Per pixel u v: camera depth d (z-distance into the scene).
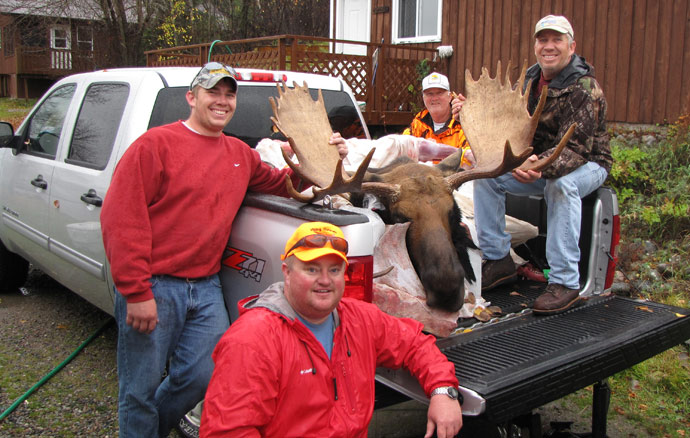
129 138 3.97
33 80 27.72
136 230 2.81
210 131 3.07
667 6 9.01
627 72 9.54
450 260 2.98
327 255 2.19
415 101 12.02
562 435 3.50
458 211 3.35
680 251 6.47
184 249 2.96
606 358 2.95
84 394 4.30
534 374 2.64
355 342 2.40
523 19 10.81
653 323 3.35
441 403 2.38
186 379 3.05
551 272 3.64
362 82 11.35
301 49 10.77
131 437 3.02
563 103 3.96
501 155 3.60
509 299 3.79
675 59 8.98
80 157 4.54
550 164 3.59
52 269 5.16
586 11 9.96
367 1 14.23
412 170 3.39
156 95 4.10
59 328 5.42
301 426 2.21
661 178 7.85
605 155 3.94
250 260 3.05
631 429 4.03
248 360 2.12
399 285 3.03
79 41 22.86
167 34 20.66
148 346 2.92
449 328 3.06
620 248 6.48
